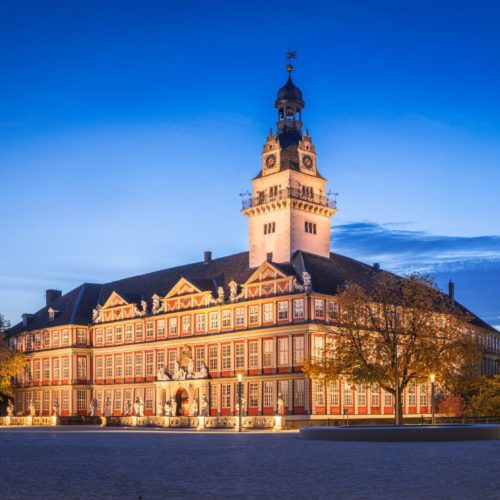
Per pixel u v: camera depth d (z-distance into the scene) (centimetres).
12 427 11056
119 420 11125
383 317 8506
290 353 9875
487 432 5356
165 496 2356
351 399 10031
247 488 2531
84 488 2578
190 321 11575
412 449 4328
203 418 9644
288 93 11450
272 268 10344
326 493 2394
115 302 13138
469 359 8256
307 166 11331
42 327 14000
